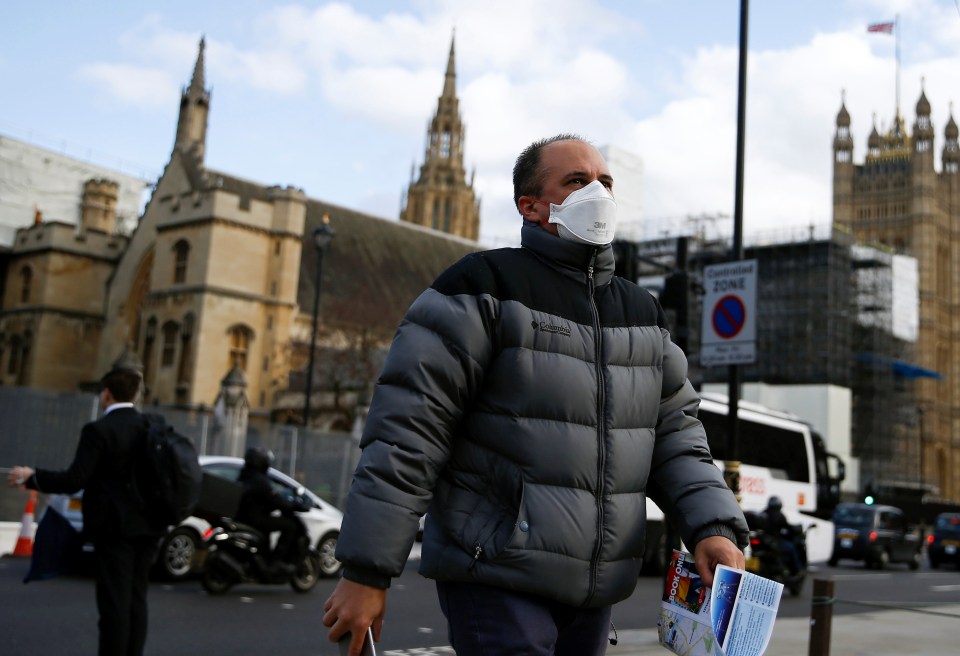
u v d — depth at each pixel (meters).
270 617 10.45
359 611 2.37
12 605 10.18
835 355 61.88
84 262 61.34
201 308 51.12
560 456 2.53
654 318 2.88
